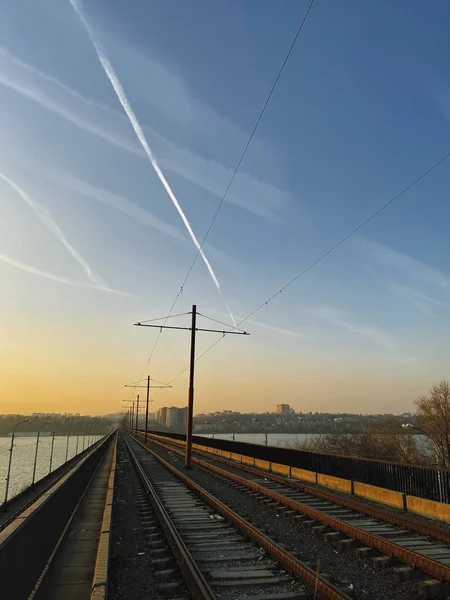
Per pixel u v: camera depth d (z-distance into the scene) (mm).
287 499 14594
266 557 9000
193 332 30547
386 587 7602
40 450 89375
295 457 23859
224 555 9195
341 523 10930
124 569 8617
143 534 11508
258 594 7055
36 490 29562
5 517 20688
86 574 7906
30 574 6262
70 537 10688
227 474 23391
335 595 6664
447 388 52094
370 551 9203
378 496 15578
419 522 11453
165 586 7414
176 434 70438
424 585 7223
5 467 55875
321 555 9445
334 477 18984
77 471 15898
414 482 14477
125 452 51188
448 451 50438
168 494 18125
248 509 14797
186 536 10836
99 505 15648
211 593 6707
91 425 95688
